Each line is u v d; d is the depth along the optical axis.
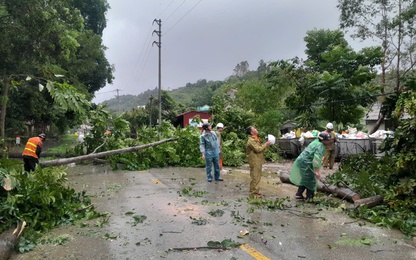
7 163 6.00
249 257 4.25
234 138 16.52
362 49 21.59
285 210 6.62
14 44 18.98
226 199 7.61
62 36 21.70
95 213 6.13
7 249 4.28
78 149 15.16
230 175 11.43
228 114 18.31
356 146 14.99
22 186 5.70
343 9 21.12
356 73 20.34
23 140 33.72
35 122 36.59
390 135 8.17
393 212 6.21
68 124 39.78
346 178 8.05
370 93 19.86
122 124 14.95
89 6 44.19
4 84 21.36
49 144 39.41
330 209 6.68
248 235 5.09
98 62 43.69
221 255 4.32
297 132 18.80
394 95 8.80
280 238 4.96
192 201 7.41
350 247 4.59
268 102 24.34
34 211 5.50
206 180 10.33
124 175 11.41
